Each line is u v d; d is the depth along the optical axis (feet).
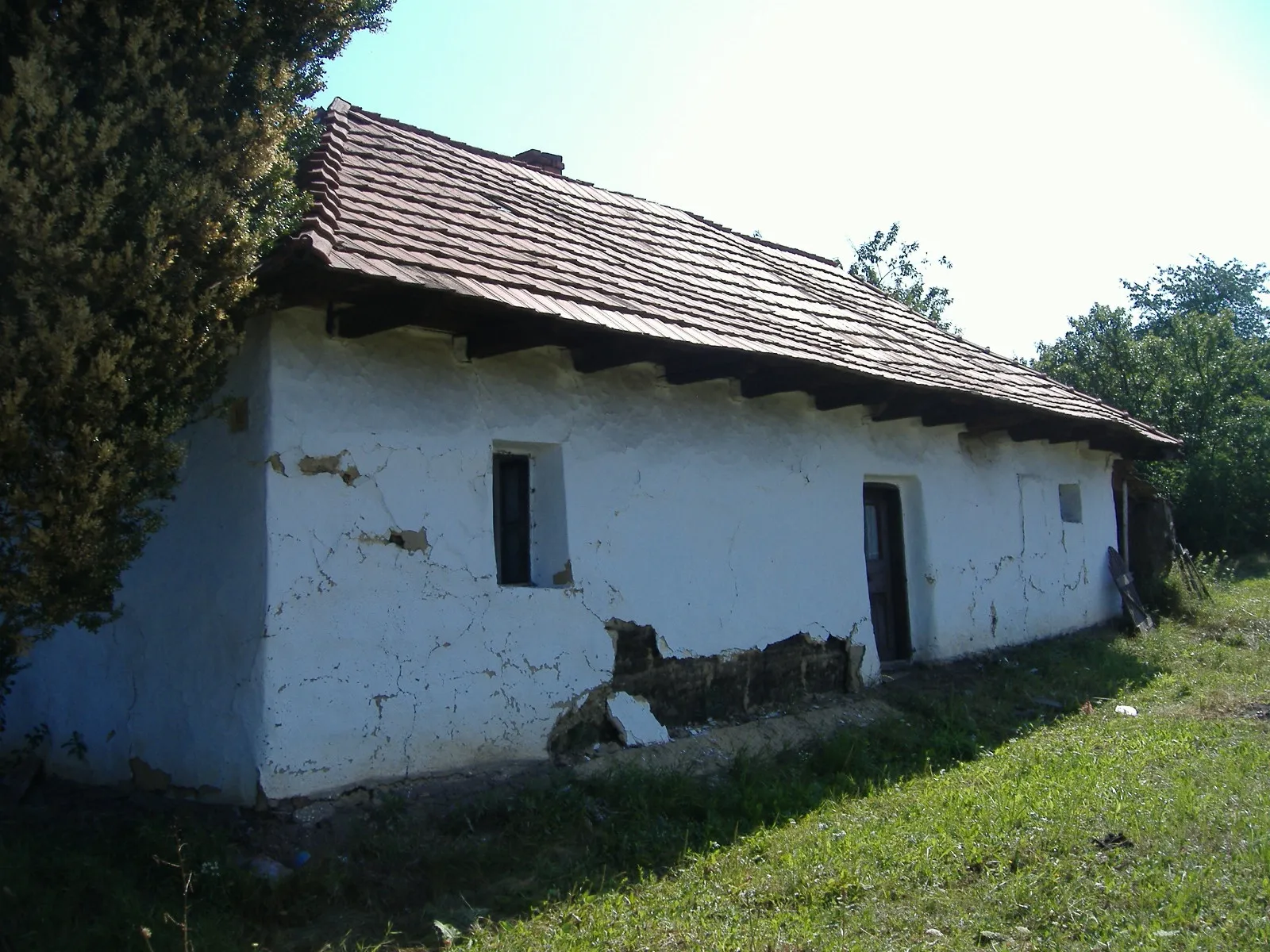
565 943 14.40
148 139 15.47
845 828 18.94
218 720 18.65
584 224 29.91
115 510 14.99
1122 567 45.78
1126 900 14.78
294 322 18.81
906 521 34.37
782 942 14.03
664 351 22.61
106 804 20.16
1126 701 30.60
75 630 22.33
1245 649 39.68
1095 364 88.38
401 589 19.74
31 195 13.82
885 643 33.86
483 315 19.43
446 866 16.96
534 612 21.86
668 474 25.35
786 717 26.96
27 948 13.83
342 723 18.60
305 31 18.11
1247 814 17.94
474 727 20.48
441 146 31.27
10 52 14.89
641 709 23.84
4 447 13.67
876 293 43.52
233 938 14.60
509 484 23.27
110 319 14.33
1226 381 85.30
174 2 15.85
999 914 14.69
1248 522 81.15
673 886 16.49
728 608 26.45
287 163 17.62
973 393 30.58
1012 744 25.44
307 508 18.63
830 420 30.53
